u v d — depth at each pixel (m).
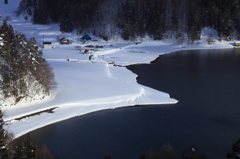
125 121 42.34
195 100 52.00
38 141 36.06
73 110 45.47
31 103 46.41
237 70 78.50
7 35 46.66
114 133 38.53
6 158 24.31
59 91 52.44
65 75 63.75
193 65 86.25
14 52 46.56
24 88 45.88
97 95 51.03
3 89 43.94
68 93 51.59
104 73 67.94
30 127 39.53
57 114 43.88
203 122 42.22
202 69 80.12
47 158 28.83
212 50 123.69
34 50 50.31
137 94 52.66
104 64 80.12
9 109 43.66
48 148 34.47
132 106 48.25
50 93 50.81
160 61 93.69
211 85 62.56
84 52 99.31
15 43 47.28
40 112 43.97
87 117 43.62
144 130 39.41
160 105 49.12
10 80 44.28
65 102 47.19
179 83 64.19
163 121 42.50
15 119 41.12
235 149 23.44
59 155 33.03
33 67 48.44
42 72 50.22
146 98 52.16
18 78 45.25
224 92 57.16
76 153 33.56
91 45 122.94
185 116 44.34
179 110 46.84
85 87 55.34
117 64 84.31
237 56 104.19
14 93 44.50
